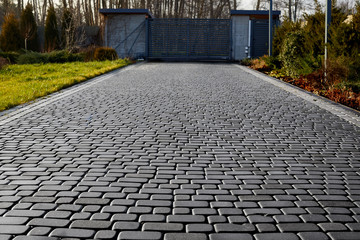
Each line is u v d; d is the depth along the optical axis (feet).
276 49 59.36
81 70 53.11
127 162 14.52
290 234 9.05
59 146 16.66
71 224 9.43
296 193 11.64
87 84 38.27
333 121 22.31
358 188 12.11
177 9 147.33
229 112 24.66
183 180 12.66
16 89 34.35
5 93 32.19
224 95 31.78
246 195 11.44
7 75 48.37
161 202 10.84
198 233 9.07
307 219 9.84
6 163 14.25
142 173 13.30
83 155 15.38
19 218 9.74
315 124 21.47
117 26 85.51
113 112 24.30
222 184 12.35
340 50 34.55
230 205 10.69
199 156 15.42
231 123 21.57
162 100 28.99
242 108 26.07
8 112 24.00
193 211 10.27
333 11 38.88
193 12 155.33
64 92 32.73
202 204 10.74
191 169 13.80
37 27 96.73
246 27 84.74
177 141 17.70
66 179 12.60
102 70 50.88
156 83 39.50
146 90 34.24
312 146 17.10
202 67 63.52
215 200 11.05
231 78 45.37
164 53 85.66
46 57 70.33
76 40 88.02
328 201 11.03
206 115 23.67
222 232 9.13
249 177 13.03
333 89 31.71
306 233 9.09
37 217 9.82
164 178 12.83
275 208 10.53
